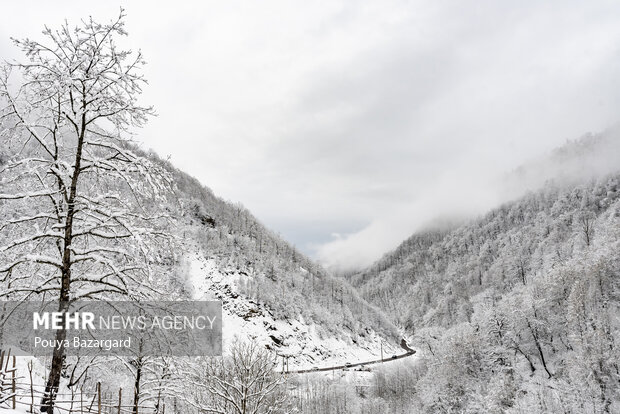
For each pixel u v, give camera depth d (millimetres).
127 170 12977
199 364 22469
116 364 19859
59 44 11633
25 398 12945
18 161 11359
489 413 54594
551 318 65812
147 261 11969
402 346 191750
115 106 12812
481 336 69562
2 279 11414
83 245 13781
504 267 174875
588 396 50156
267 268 177125
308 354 137375
